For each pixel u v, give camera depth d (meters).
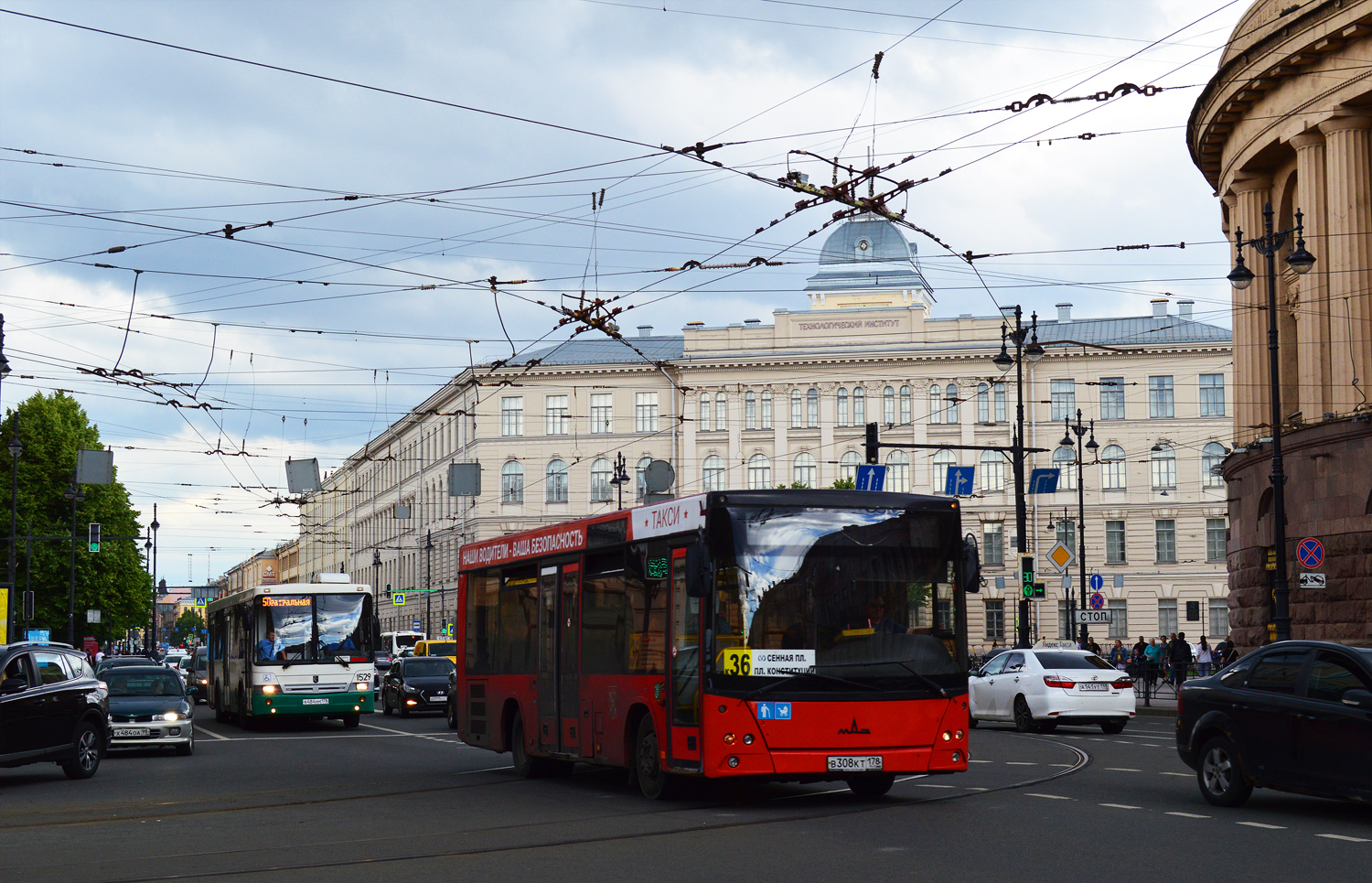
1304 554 28.56
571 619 19.02
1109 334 84.81
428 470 98.25
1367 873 10.53
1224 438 82.19
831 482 86.06
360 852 12.42
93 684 21.98
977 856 11.55
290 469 44.81
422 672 43.38
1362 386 32.56
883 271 87.44
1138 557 82.75
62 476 71.88
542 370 89.81
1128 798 15.73
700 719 15.33
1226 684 15.10
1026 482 83.69
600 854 12.06
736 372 87.94
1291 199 37.62
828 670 15.39
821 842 12.54
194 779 21.08
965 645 16.00
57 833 14.47
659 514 16.70
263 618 35.38
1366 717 13.32
